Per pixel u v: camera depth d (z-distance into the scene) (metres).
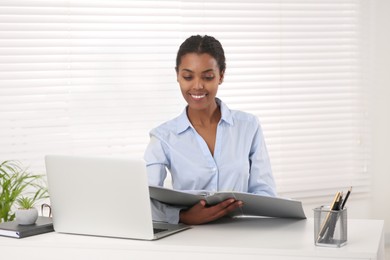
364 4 4.83
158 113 4.50
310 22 4.74
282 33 4.69
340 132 4.82
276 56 4.68
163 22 4.46
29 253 2.41
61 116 4.31
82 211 2.48
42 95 4.27
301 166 4.75
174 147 2.81
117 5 4.35
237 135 2.87
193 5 4.51
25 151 4.24
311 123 4.76
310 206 4.82
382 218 4.94
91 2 4.30
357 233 2.45
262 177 2.89
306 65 4.73
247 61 4.64
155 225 2.64
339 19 4.80
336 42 4.79
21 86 4.21
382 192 4.93
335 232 2.22
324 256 2.16
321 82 4.77
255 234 2.46
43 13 4.21
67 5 4.25
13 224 2.60
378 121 4.89
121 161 2.35
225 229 2.58
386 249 4.82
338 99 4.80
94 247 2.36
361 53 4.84
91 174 2.42
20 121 4.23
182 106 4.54
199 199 2.57
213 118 2.87
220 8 4.55
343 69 4.81
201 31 4.53
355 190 4.88
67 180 2.47
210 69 2.71
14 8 4.16
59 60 4.28
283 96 4.70
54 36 4.25
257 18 4.65
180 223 2.70
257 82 4.66
